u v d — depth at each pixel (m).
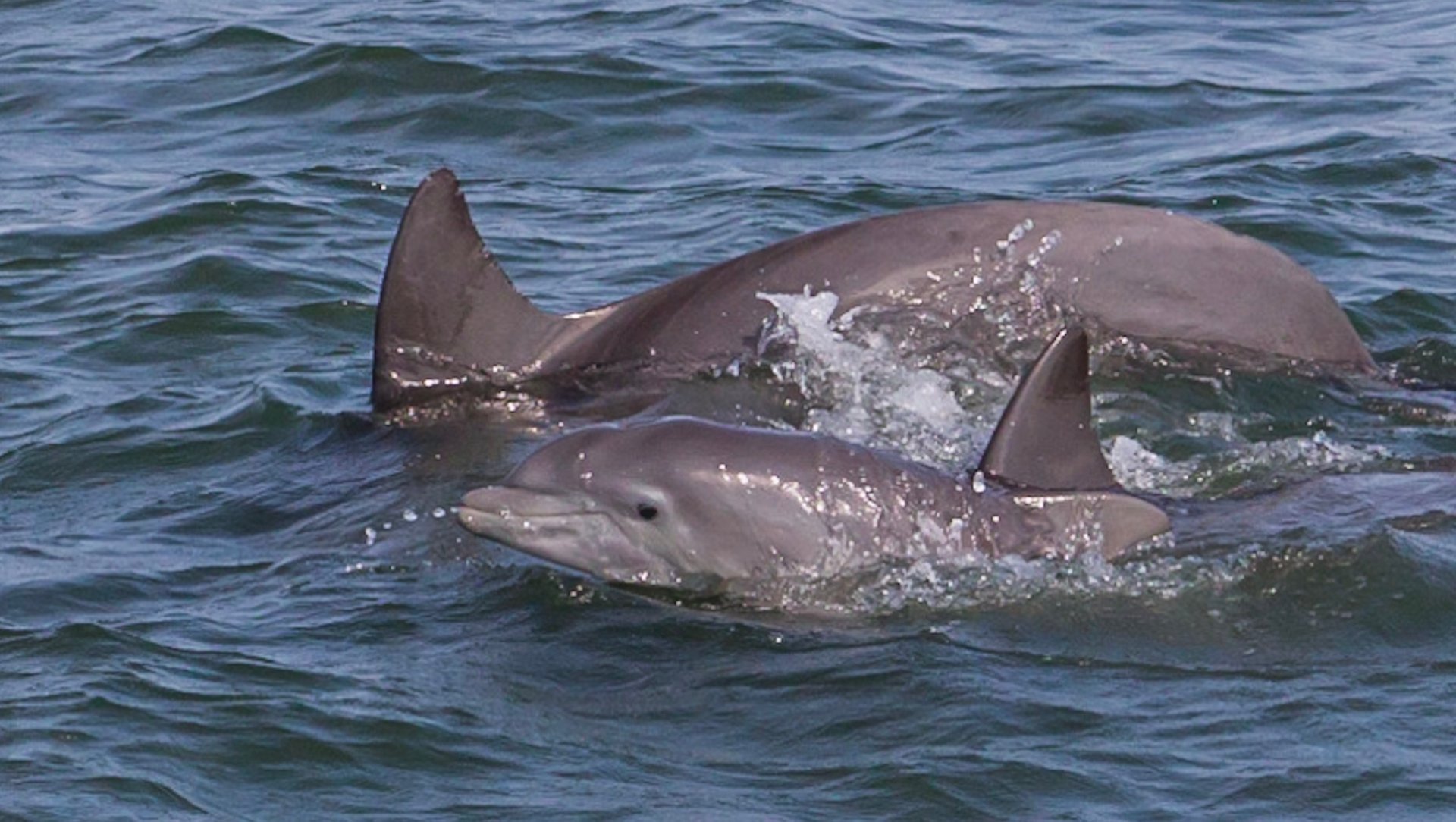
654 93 77.62
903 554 39.59
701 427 40.91
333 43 81.50
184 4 92.88
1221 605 38.56
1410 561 39.53
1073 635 37.78
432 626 39.16
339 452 47.88
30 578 41.62
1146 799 32.28
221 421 50.28
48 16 92.12
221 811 32.66
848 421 46.62
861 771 33.34
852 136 74.12
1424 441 46.03
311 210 66.94
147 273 61.34
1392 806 31.89
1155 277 49.19
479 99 77.12
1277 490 43.09
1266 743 33.84
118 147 74.88
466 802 32.81
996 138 73.62
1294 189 67.12
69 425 50.28
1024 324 48.75
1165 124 74.88
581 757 34.19
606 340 49.81
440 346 49.69
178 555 43.03
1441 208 65.25
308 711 35.56
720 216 65.50
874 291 49.03
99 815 32.34
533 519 40.31
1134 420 46.47
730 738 34.72
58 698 35.94
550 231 64.81
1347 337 49.97
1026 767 33.22
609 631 38.56
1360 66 81.88
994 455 40.50
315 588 41.12
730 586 39.78
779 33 84.69
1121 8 91.38
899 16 88.94
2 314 58.44
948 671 36.44
